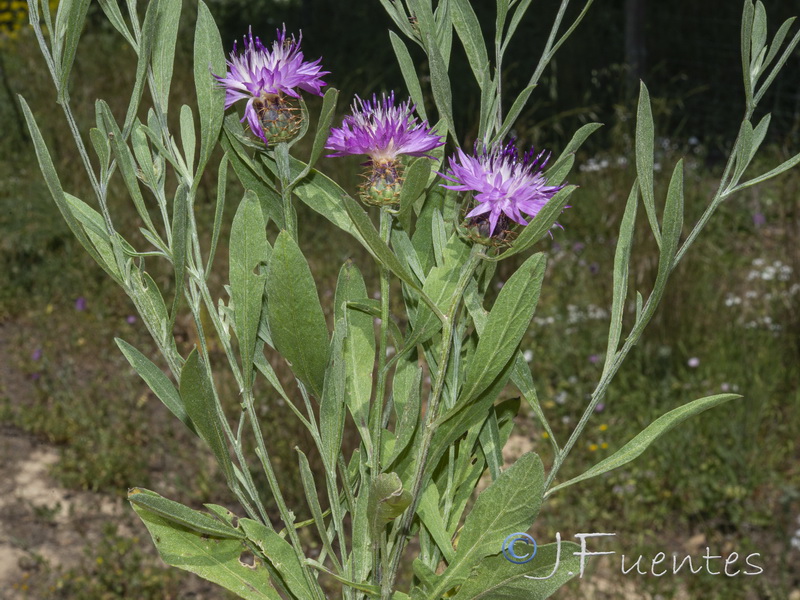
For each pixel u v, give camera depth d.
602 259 5.76
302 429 4.09
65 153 6.91
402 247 1.02
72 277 5.79
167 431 4.62
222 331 1.02
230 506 4.13
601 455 4.27
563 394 4.61
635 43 7.80
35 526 4.05
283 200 1.02
